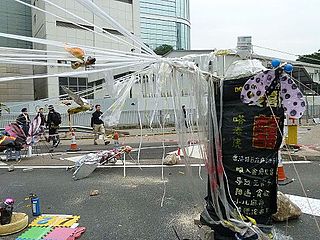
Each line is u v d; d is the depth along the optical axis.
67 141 16.66
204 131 3.59
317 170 8.05
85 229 4.71
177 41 46.16
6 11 25.92
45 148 13.55
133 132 18.67
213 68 3.70
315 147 11.25
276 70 3.31
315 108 25.50
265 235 3.43
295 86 3.34
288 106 3.38
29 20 26.64
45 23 21.45
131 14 31.52
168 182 7.22
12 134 11.13
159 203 5.80
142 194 6.40
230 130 3.52
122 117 21.11
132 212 5.39
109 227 4.77
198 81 3.47
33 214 5.39
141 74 3.47
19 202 6.20
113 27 3.03
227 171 3.55
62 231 4.59
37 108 12.58
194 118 3.58
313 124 22.81
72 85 18.62
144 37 41.72
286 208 4.70
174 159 9.13
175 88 3.48
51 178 8.19
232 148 3.52
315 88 22.62
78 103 3.62
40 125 12.26
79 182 7.59
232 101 3.53
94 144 14.79
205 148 3.63
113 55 2.94
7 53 2.38
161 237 4.38
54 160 10.89
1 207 4.78
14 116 17.72
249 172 3.47
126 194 6.45
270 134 3.40
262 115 3.40
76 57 2.66
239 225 3.48
